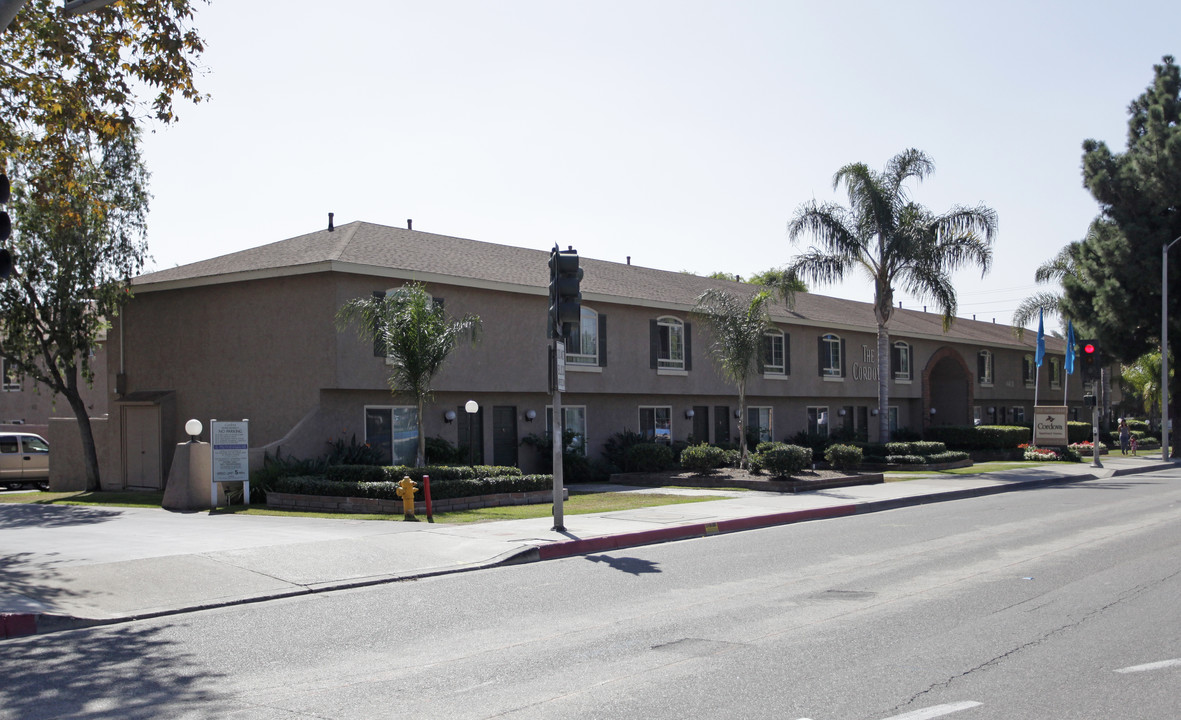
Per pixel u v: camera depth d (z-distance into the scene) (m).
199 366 24.06
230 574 11.28
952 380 47.78
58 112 15.40
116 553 12.47
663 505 19.38
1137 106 46.19
